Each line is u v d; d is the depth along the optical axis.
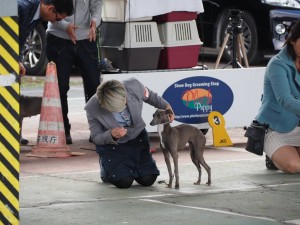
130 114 14.35
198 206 13.03
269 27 29.20
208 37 30.45
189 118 18.41
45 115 17.20
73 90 26.59
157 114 14.23
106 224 11.92
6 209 10.40
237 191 14.11
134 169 14.33
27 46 28.48
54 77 17.30
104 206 12.99
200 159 14.53
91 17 18.17
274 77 14.60
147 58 18.80
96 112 14.26
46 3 13.84
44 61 28.28
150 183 14.47
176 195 13.81
